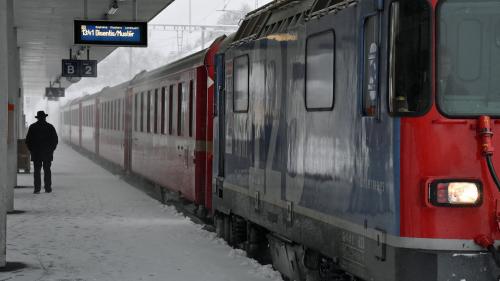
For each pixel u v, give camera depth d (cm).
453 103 647
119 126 2970
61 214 1705
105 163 3591
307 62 881
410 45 651
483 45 651
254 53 1107
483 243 632
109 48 3412
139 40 1864
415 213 645
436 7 648
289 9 991
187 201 1839
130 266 1066
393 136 659
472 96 648
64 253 1177
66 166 3591
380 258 684
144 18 2553
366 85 722
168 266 1067
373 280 702
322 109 833
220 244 1277
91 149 4141
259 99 1078
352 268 752
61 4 2267
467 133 643
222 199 1303
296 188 916
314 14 858
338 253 788
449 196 636
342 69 777
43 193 2217
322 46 834
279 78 986
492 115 646
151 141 2236
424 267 641
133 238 1338
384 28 671
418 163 645
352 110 750
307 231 880
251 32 1152
